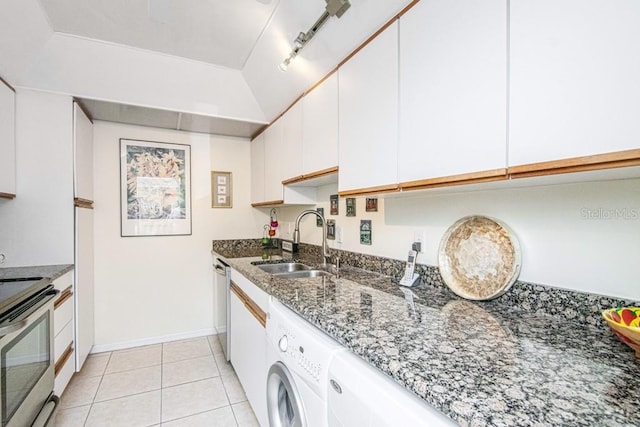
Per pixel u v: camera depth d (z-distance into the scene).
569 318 0.96
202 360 2.51
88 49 1.98
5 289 1.37
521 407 0.51
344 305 1.13
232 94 2.51
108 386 2.11
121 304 2.74
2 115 1.87
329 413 0.83
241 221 3.26
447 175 1.02
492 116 0.88
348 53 1.57
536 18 0.78
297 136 2.13
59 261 2.09
